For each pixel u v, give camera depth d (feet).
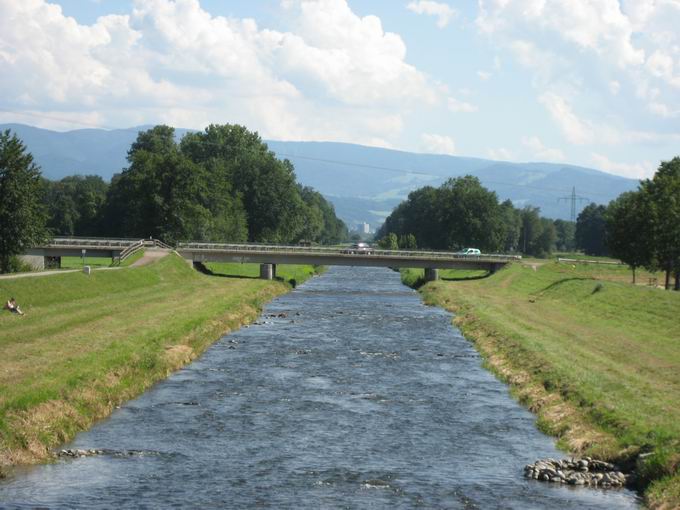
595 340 227.81
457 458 126.21
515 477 117.08
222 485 112.16
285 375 191.42
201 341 231.91
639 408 140.05
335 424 146.10
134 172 563.07
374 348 235.81
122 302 290.76
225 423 145.38
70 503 103.76
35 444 123.03
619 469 118.11
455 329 284.00
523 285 445.37
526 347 210.59
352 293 456.86
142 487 110.52
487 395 171.83
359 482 114.42
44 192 351.25
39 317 230.27
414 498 108.17
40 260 465.47
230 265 565.94
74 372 159.53
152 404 158.61
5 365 160.35
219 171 608.19
